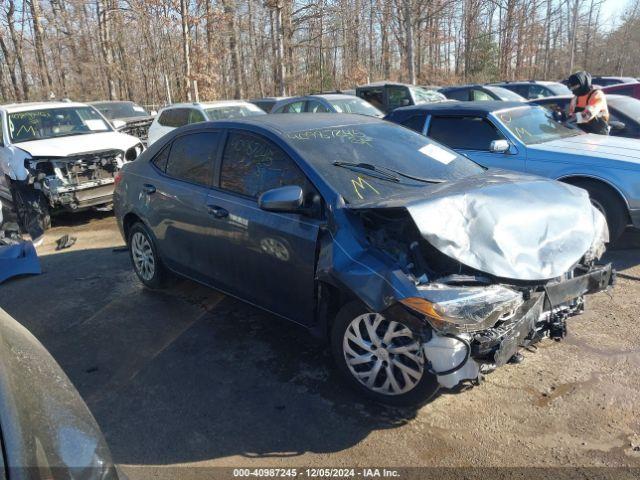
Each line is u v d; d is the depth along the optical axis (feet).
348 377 11.32
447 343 9.32
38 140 28.32
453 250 9.73
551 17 125.29
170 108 39.70
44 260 22.00
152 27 81.66
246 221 12.85
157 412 11.21
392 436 10.14
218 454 9.89
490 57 117.39
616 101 30.19
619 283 16.61
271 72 110.11
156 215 16.12
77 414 5.98
